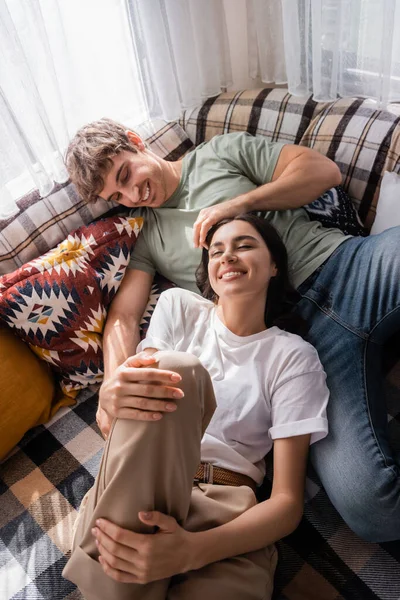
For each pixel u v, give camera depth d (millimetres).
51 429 1383
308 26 1513
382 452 1075
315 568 1079
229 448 1129
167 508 942
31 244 1494
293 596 1041
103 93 1683
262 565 1001
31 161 1413
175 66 1660
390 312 1240
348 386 1199
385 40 1386
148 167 1479
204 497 1037
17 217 1489
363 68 1564
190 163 1599
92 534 945
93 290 1427
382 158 1479
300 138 1641
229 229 1257
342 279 1351
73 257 1437
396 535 1051
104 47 1616
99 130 1453
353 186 1552
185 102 1743
